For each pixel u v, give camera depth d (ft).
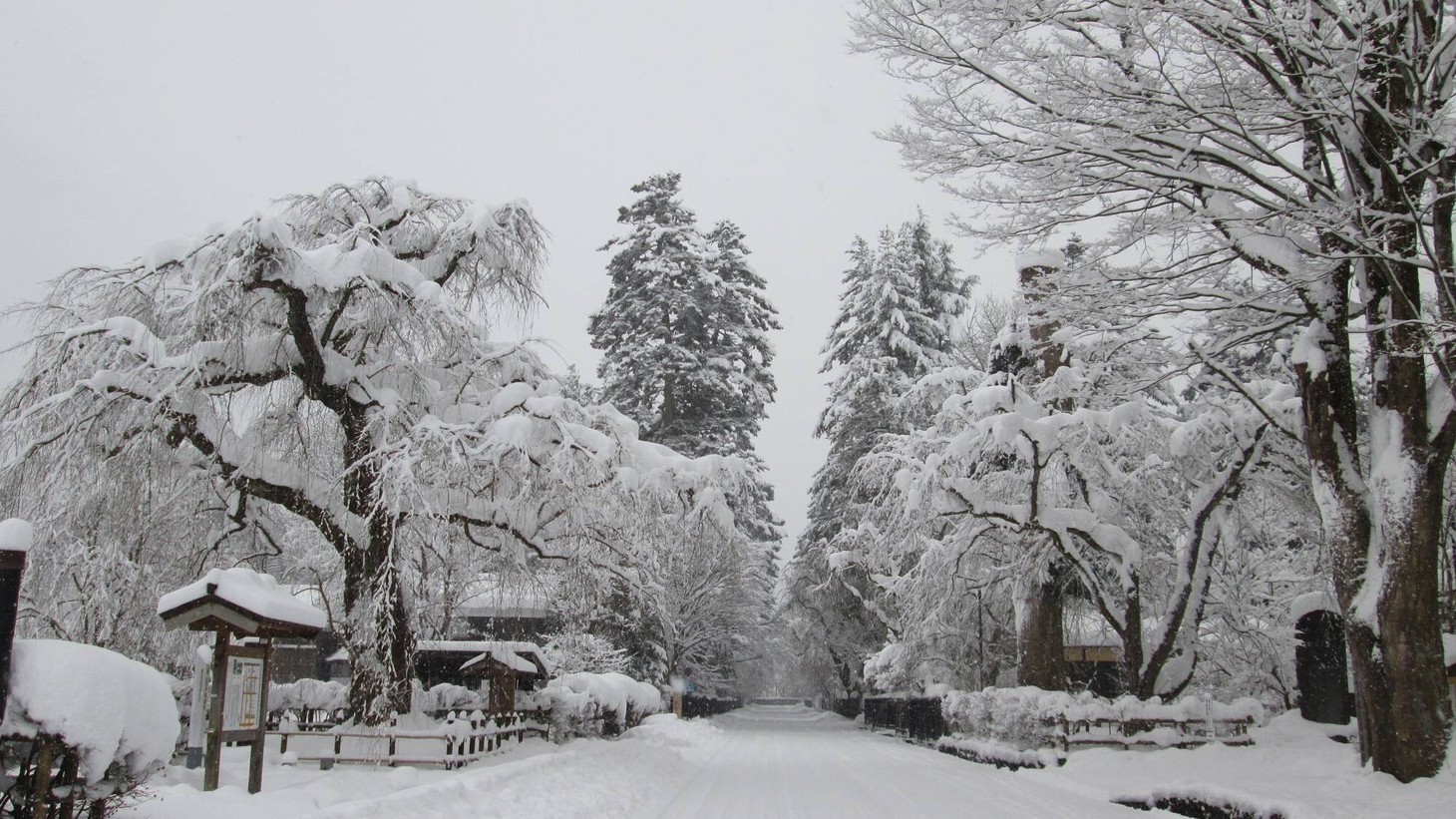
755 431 134.51
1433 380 38.96
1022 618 81.05
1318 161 42.78
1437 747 35.96
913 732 106.22
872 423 134.31
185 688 48.34
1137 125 38.68
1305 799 34.68
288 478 52.19
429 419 48.67
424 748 44.57
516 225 58.34
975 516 70.03
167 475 50.14
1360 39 34.22
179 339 48.80
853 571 136.05
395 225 56.44
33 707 20.95
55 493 46.98
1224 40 35.96
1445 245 37.81
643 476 55.93
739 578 134.82
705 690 173.06
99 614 52.42
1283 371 65.41
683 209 134.92
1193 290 42.29
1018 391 68.85
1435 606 37.40
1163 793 42.57
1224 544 77.51
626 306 132.67
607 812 40.83
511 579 57.98
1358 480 40.93
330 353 51.55
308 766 44.24
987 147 41.29
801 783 56.54
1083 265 43.39
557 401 52.75
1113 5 37.68
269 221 45.60
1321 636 64.03
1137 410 65.41
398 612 51.26
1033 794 49.90
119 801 24.53
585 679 79.92
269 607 32.83
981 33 39.52
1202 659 86.12
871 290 142.92
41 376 47.29
